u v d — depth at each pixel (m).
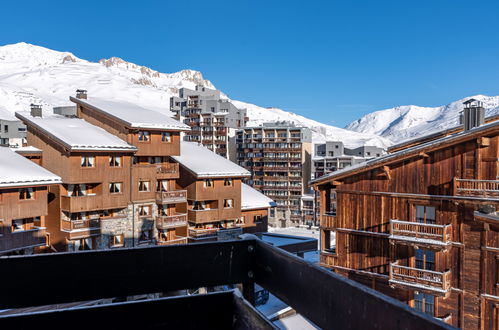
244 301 2.72
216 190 36.81
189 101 104.38
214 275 3.18
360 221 20.44
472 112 19.22
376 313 1.92
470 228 17.14
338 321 2.19
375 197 20.02
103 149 28.88
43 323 2.68
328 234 22.30
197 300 2.87
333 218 21.45
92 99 36.84
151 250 3.11
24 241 24.67
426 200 18.34
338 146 93.31
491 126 16.12
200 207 37.25
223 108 100.44
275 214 79.88
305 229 72.69
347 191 20.92
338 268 21.14
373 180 20.06
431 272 17.19
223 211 37.44
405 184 19.06
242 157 88.56
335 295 2.21
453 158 17.78
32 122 30.02
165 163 34.91
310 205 77.06
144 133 33.34
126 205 31.02
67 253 2.98
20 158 27.55
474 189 16.59
